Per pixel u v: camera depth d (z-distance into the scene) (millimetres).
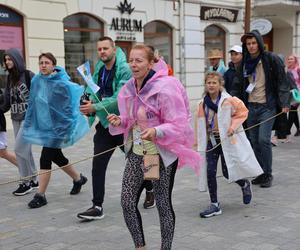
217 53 8172
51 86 5281
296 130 11273
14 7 12234
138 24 15781
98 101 4656
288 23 22766
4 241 4293
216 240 4199
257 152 6102
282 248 3982
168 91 3326
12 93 5836
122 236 4359
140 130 3461
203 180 4953
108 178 6703
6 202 5586
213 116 4906
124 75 4672
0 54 12141
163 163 3428
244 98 6137
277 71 5863
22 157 5832
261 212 5000
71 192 5859
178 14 17312
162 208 3512
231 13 19594
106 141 4770
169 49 17375
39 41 12898
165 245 3551
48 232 4508
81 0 13969
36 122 5387
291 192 5789
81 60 14430
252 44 5867
